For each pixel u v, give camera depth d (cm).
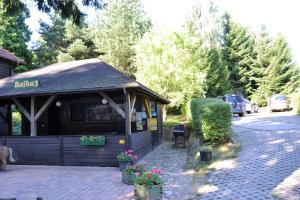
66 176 1003
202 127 1214
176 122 2162
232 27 4509
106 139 1163
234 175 845
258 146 1140
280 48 4409
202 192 737
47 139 1229
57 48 4191
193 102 1589
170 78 2330
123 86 1082
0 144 1277
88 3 923
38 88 1227
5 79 1510
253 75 4581
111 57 3684
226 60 4475
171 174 955
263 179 779
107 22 4041
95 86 1122
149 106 1591
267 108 3894
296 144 1109
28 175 1034
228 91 3669
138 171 886
